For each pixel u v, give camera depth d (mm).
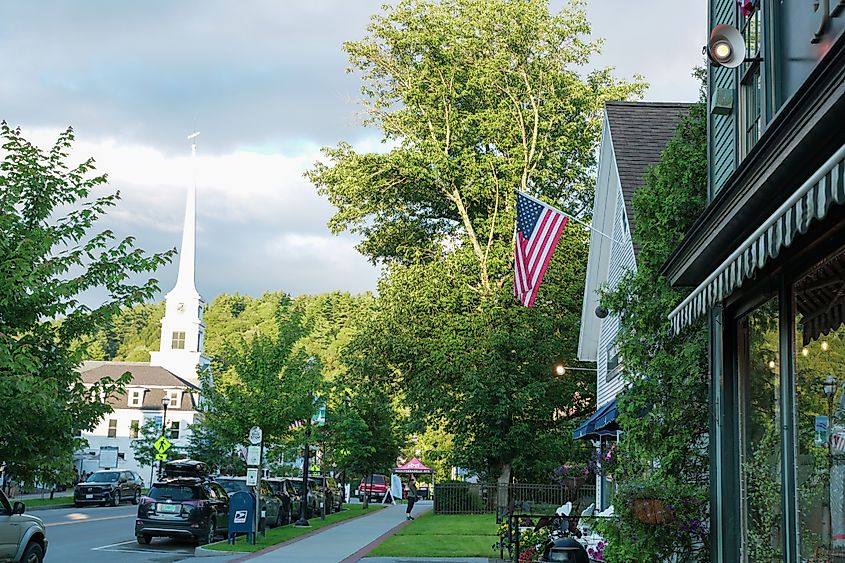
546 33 41219
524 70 41688
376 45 42438
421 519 36250
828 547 7980
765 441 9727
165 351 89750
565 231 41094
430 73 41875
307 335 29656
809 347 8414
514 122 41469
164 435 57562
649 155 22234
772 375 9477
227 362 28797
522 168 41250
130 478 52219
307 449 32781
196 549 22484
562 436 38719
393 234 45094
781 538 9016
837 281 7703
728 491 10844
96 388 13523
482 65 41125
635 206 15094
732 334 11039
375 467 55312
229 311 139250
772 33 9531
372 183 42094
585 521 14336
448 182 41844
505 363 37469
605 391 25344
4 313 12578
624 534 12719
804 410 8555
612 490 17656
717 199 8750
